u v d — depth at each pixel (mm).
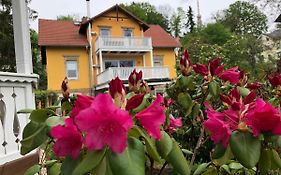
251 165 1037
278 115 1047
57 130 980
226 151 1195
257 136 1083
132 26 25641
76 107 978
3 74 3258
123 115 857
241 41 26438
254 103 1145
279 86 1991
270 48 27078
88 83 24281
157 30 28844
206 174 1602
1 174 2908
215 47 24484
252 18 48500
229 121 1125
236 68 2059
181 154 1132
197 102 2080
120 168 847
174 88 2158
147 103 1338
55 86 23656
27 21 4066
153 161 1185
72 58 24156
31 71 4062
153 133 993
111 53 24500
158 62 26891
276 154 1138
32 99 3754
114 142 856
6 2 20766
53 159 1527
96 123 863
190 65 2014
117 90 1017
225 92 2143
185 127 2572
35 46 29969
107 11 24953
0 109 3213
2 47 21406
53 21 25844
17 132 3418
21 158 3242
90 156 879
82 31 25203
